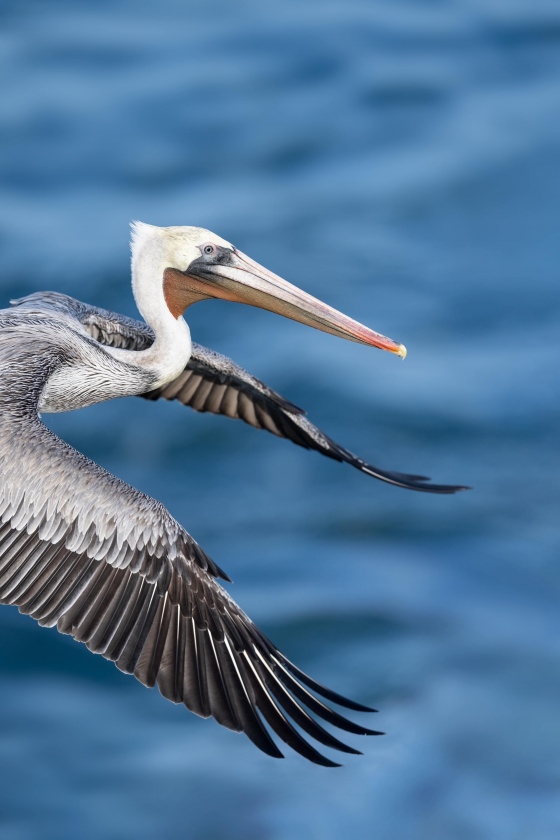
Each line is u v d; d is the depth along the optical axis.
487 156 30.20
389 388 23.50
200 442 22.47
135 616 8.93
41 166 29.22
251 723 8.75
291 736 8.71
